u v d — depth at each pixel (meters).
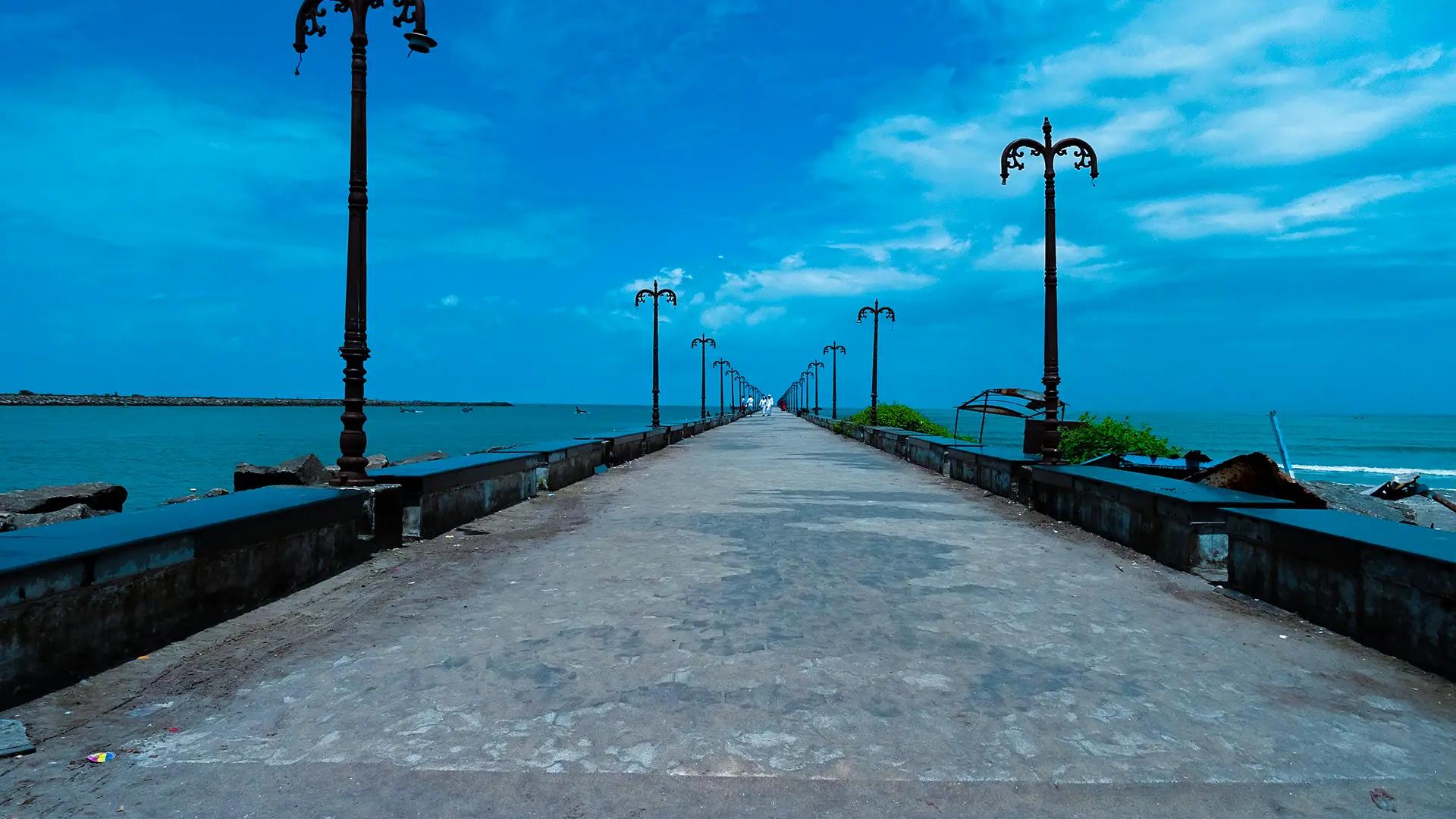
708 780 3.19
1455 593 4.36
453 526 9.61
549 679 4.33
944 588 6.55
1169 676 4.46
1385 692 4.26
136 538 4.62
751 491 13.87
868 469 19.00
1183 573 7.18
